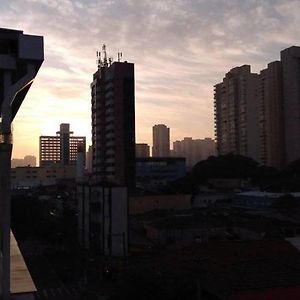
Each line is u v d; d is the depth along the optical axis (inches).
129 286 962.1
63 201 3614.7
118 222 1963.6
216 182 4281.5
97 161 3912.4
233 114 5201.8
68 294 1412.4
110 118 3713.1
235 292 864.9
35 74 446.9
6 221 414.6
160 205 3061.0
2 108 433.7
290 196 2906.0
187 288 927.7
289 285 900.6
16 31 437.4
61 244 2326.5
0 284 402.0
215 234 2111.2
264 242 1213.7
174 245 1978.3
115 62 3693.4
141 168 4913.9
